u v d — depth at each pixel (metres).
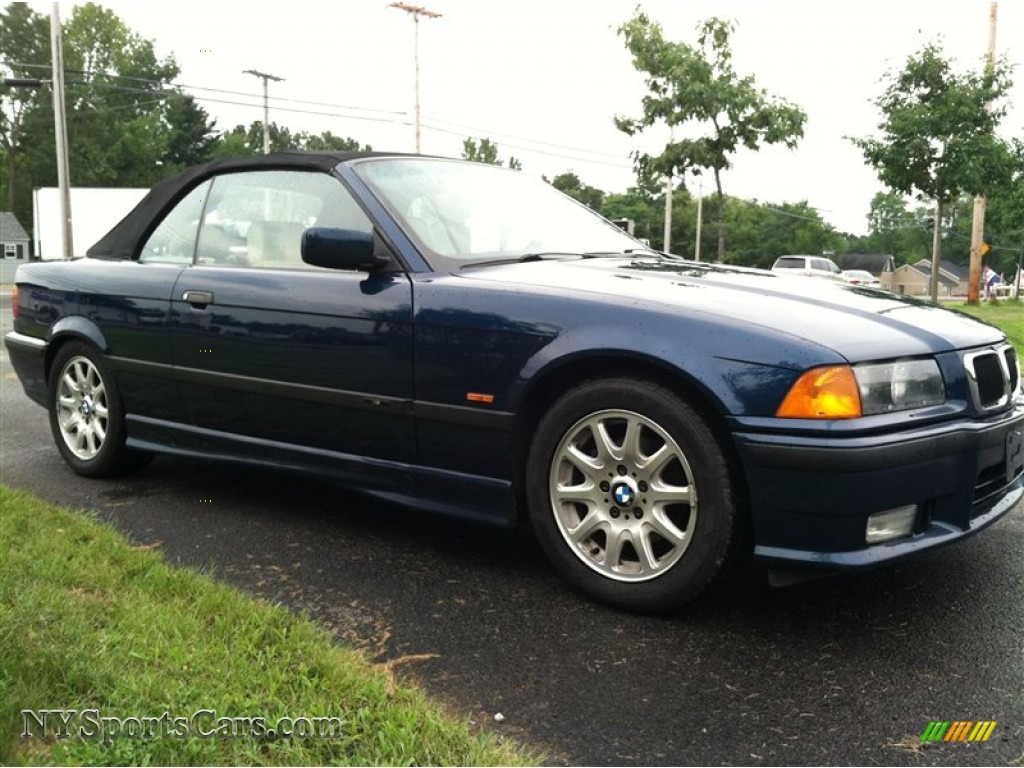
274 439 3.80
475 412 3.15
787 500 2.65
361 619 2.90
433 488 3.36
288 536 3.71
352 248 3.30
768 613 2.95
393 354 3.32
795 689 2.46
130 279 4.25
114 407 4.40
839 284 3.43
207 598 2.83
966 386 2.85
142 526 3.83
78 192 33.00
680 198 73.12
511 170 4.44
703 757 2.13
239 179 4.09
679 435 2.79
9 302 23.23
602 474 2.98
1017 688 2.46
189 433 4.09
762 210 79.88
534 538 3.71
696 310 2.85
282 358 3.63
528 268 3.41
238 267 3.92
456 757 2.05
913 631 2.81
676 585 2.84
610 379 2.94
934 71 16.19
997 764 2.11
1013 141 16.59
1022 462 3.16
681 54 13.33
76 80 62.84
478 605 3.02
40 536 3.41
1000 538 3.70
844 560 2.64
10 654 2.32
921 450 2.66
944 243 102.19
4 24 61.44
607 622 2.89
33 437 5.68
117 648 2.44
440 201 3.76
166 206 4.36
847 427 2.59
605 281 3.17
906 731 2.25
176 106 72.00
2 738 1.98
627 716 2.31
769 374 2.66
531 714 2.32
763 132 13.61
